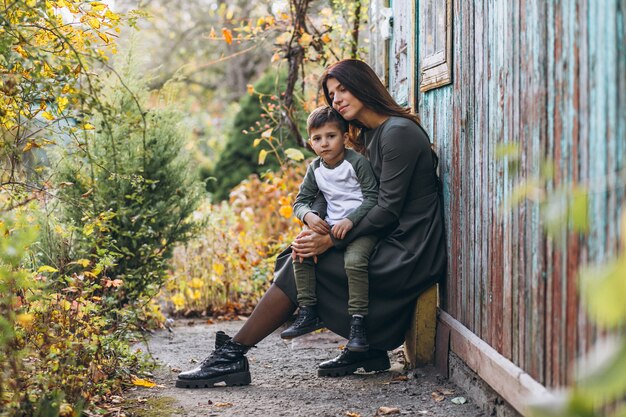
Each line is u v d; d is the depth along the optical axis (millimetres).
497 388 2994
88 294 4008
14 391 2838
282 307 3996
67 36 3447
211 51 17844
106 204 5168
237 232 7152
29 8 3182
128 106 5391
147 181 4684
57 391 2963
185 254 6754
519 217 2793
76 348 3330
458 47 3650
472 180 3434
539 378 2598
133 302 5043
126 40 5535
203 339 5387
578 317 2252
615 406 1935
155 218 5473
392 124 3869
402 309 3971
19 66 3389
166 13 17703
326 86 4094
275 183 6742
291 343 5145
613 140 1988
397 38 5258
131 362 4172
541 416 1330
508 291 2938
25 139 3705
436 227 3932
